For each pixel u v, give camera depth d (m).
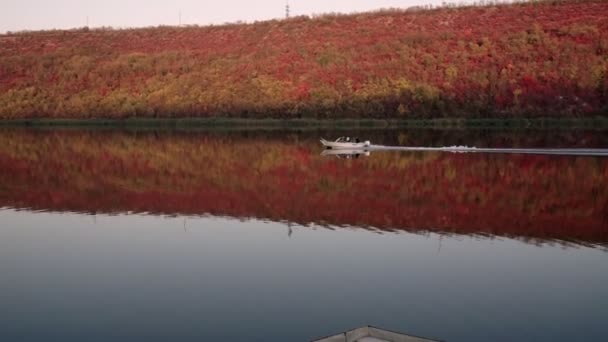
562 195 19.56
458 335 8.51
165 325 8.95
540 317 9.12
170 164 29.36
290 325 8.88
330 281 10.79
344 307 9.56
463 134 48.16
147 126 67.00
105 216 16.75
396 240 13.66
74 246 13.42
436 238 13.81
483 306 9.59
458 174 24.56
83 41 90.06
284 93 67.50
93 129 62.03
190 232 14.61
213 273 11.31
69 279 11.10
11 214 17.14
